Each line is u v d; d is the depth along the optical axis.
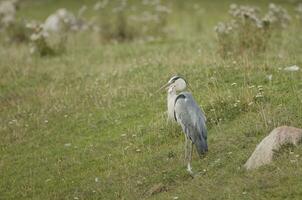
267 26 22.19
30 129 18.44
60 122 18.56
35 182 15.32
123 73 21.80
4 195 14.96
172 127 16.45
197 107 14.39
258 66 19.25
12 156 16.91
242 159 13.89
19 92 21.55
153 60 22.83
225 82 18.56
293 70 18.47
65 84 21.91
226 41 21.91
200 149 13.87
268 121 15.30
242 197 12.17
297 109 15.72
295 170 12.54
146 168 14.73
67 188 14.73
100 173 15.08
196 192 12.89
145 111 18.09
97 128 17.73
